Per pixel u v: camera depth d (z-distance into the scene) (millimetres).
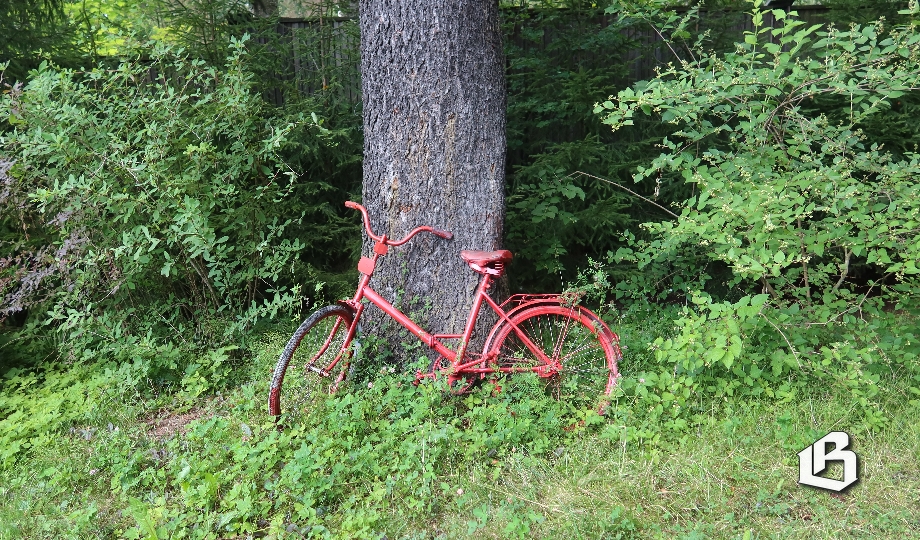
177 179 3717
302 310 4719
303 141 4672
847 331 3537
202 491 2604
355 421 3004
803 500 2562
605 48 4980
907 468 2715
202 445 3061
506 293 3721
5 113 3621
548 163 4602
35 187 3854
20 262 3867
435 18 3268
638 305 4500
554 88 5004
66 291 3838
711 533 2404
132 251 3738
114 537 2566
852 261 4902
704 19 4965
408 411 3146
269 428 3129
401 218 3469
